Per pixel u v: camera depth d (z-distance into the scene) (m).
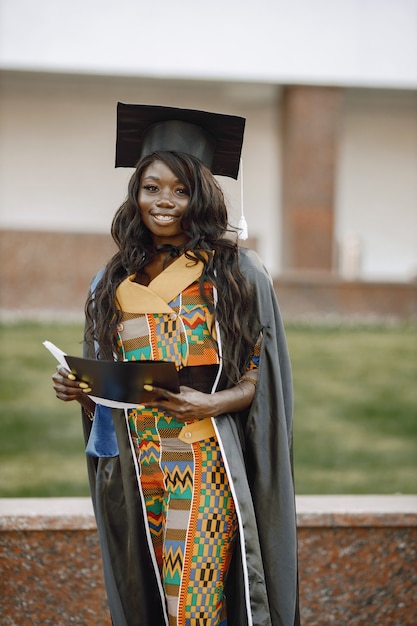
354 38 18.91
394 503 4.51
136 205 3.42
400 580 4.37
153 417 3.32
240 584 3.33
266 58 18.88
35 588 4.27
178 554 3.24
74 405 10.29
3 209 20.12
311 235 18.64
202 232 3.37
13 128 20.08
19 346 12.62
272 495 3.35
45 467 8.00
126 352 3.37
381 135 21.67
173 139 3.47
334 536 4.34
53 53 18.55
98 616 4.29
